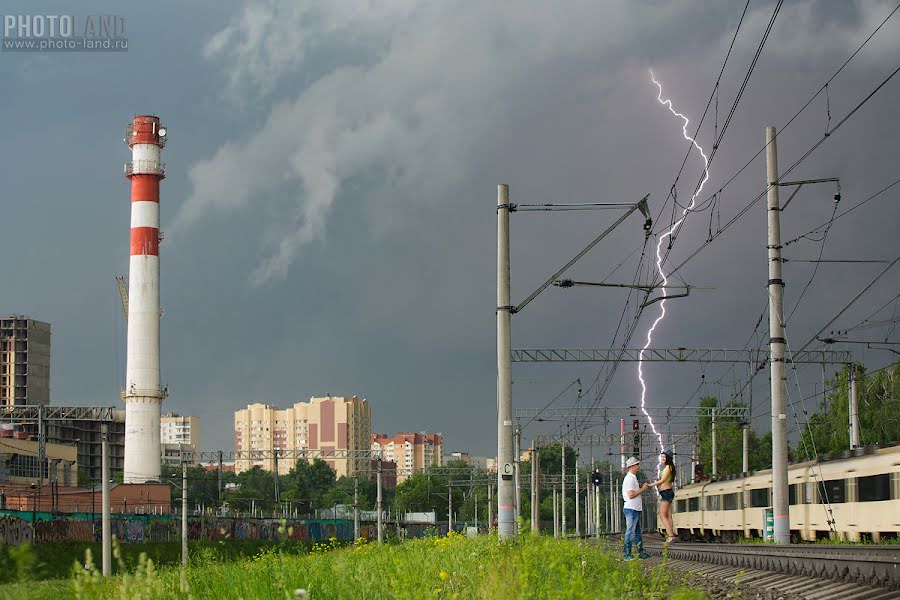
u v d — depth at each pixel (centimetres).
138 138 11025
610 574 1616
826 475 3869
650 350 5047
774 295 3409
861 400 6700
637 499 2062
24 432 11119
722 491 5447
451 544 2256
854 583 1872
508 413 2797
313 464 19525
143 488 9612
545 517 13600
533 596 1221
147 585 1065
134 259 10875
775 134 3469
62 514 7125
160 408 10844
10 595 946
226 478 17238
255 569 1527
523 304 2852
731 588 1966
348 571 1445
